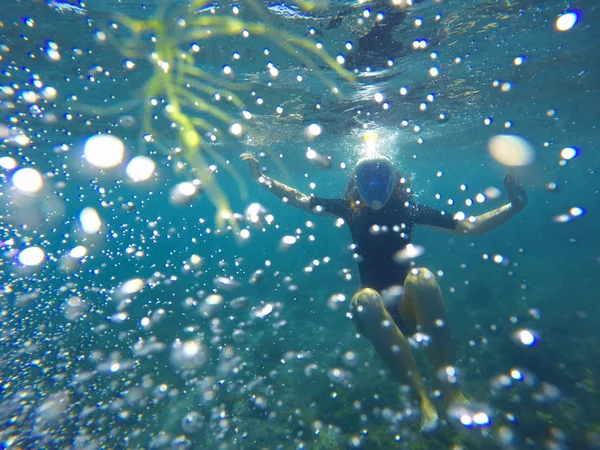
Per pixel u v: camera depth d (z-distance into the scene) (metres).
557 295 5.42
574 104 5.88
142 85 3.25
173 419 2.50
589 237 11.55
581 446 2.04
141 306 5.70
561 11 2.85
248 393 2.78
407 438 2.15
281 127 5.16
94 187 9.64
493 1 2.62
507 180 1.76
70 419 2.48
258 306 5.24
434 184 27.03
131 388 2.86
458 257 9.20
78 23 2.51
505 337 3.65
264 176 2.11
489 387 2.67
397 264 1.80
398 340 1.53
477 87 4.37
